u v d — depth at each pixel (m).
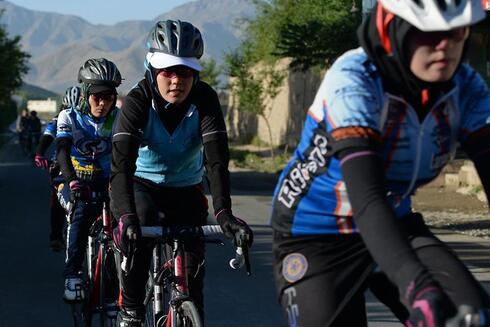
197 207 4.40
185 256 4.03
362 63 2.36
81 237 5.63
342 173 2.25
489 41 19.28
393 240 2.05
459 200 13.54
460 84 2.48
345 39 19.58
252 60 34.78
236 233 3.86
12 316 6.29
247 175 20.36
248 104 28.41
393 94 2.36
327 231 2.64
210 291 7.04
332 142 2.31
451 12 2.13
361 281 2.63
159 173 4.27
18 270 8.10
